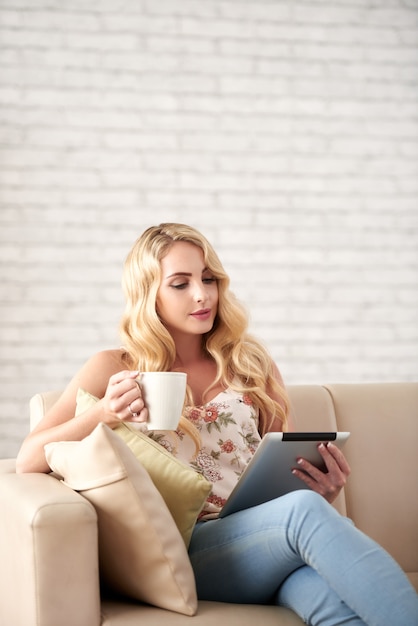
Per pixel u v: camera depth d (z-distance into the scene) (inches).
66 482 72.6
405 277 191.8
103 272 181.2
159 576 66.9
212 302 89.5
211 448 84.5
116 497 67.2
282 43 188.7
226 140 186.4
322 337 188.9
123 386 71.6
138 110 183.3
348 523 66.0
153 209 183.5
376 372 190.2
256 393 89.3
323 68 189.9
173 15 185.0
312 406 97.0
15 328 177.9
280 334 187.3
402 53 192.4
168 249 88.7
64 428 77.7
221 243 186.1
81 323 179.9
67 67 181.3
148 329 87.7
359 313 190.1
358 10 191.2
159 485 73.8
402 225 191.9
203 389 89.0
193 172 185.3
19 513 66.7
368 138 191.2
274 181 187.9
